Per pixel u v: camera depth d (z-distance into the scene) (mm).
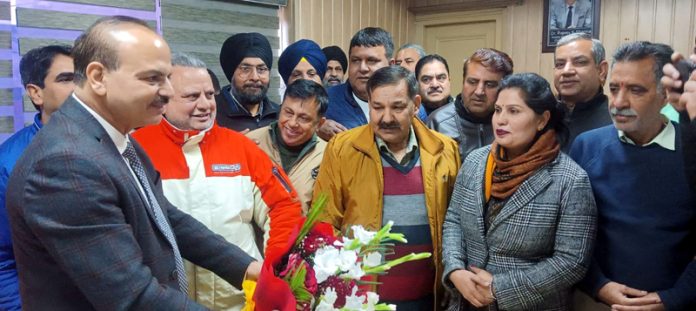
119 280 941
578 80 1927
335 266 978
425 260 1758
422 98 2812
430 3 5129
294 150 2045
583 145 1660
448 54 5207
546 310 1523
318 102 1955
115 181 994
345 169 1779
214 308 1662
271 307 963
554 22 4504
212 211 1632
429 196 1756
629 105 1420
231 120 2461
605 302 1514
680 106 1300
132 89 989
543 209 1510
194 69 1632
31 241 984
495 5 4793
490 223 1593
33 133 1592
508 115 1527
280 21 3842
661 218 1440
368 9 4629
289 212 1711
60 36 2674
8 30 2500
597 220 1546
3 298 1386
